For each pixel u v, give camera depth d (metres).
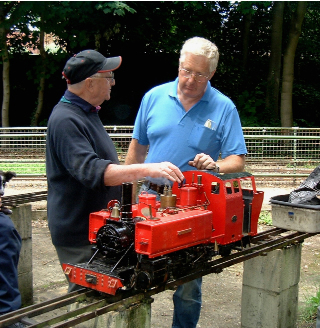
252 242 3.75
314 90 19.67
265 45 20.36
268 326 4.01
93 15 15.80
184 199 3.02
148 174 2.62
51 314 4.72
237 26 19.78
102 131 3.09
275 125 16.92
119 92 18.77
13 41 17.28
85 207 3.00
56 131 2.78
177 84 3.63
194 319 3.75
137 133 3.88
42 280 5.68
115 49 18.48
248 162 10.98
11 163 10.07
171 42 18.52
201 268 3.03
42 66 16.80
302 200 4.04
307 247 7.03
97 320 2.63
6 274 2.49
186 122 3.59
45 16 15.20
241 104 17.52
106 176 2.64
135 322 2.57
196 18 18.66
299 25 16.11
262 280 4.00
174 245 2.58
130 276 2.57
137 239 2.47
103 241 2.58
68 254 3.09
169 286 2.78
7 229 2.49
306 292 5.38
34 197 5.18
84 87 2.89
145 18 17.34
